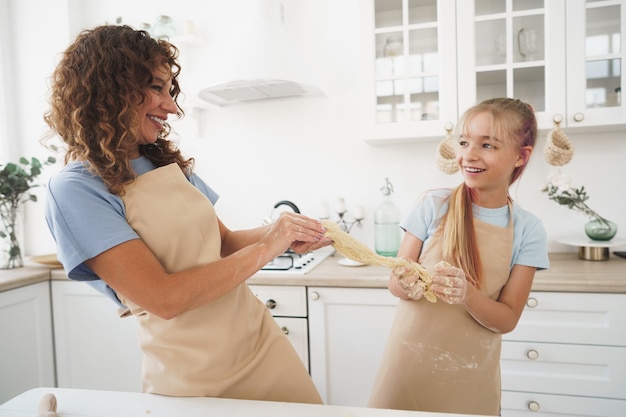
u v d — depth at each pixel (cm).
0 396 181
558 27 167
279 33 202
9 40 253
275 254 87
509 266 104
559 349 148
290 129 233
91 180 79
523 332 151
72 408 76
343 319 169
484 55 178
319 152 230
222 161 243
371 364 167
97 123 79
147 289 74
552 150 154
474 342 102
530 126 99
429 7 183
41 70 252
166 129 109
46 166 254
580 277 150
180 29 245
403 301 112
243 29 220
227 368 88
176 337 84
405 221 116
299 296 172
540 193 203
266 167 238
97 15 256
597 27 167
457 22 176
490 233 103
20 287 188
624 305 142
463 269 102
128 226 78
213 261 90
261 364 96
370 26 186
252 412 73
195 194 93
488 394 103
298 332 173
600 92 168
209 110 243
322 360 171
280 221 89
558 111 169
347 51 223
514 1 175
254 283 175
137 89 79
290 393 98
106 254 74
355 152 225
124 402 79
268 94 220
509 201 107
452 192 113
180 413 74
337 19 224
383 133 188
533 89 176
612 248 199
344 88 225
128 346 198
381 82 190
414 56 186
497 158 95
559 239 194
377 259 94
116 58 78
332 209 230
